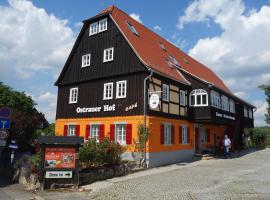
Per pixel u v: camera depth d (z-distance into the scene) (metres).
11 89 28.94
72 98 24.95
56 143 13.44
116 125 21.30
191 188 12.44
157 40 29.09
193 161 23.38
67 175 13.46
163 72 21.88
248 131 42.97
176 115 23.33
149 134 19.66
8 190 13.36
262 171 17.33
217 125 32.22
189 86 25.20
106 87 22.61
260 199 10.35
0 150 20.67
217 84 36.19
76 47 25.45
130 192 11.88
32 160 14.38
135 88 20.77
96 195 11.69
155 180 14.53
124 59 21.78
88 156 15.48
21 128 23.00
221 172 17.02
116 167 16.33
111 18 22.95
